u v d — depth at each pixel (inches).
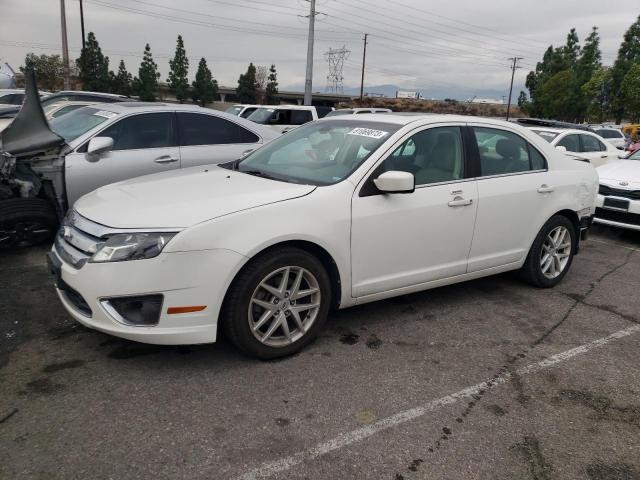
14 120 209.9
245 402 115.4
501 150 178.1
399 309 173.0
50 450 97.1
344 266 140.6
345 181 141.3
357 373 130.3
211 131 257.8
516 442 106.6
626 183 276.8
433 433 108.0
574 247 205.2
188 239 116.4
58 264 127.3
